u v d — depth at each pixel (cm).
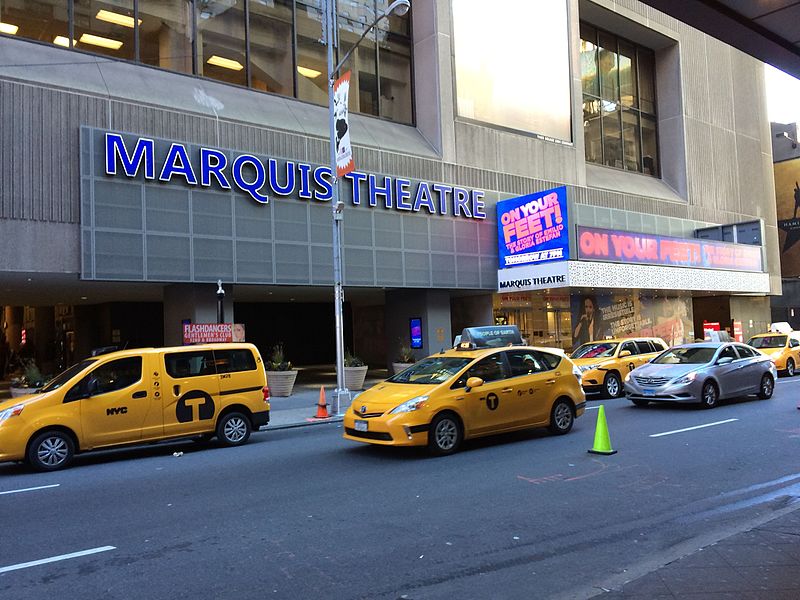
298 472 896
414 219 2266
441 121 2400
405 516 660
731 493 724
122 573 516
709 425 1190
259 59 2141
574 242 2291
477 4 2588
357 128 2239
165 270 1717
